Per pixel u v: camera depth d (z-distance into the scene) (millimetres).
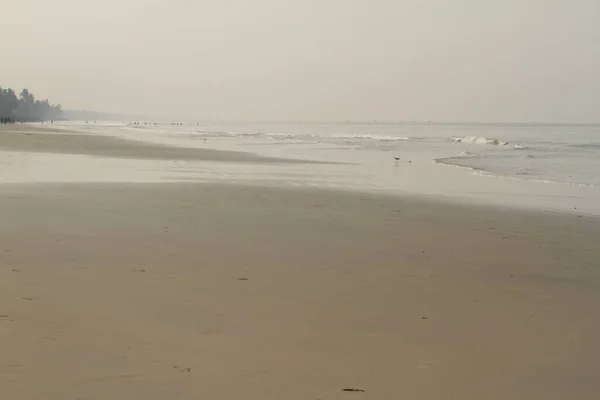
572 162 36812
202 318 5934
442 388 4508
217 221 12352
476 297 7188
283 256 9141
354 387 4445
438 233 11977
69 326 5523
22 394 4070
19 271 7539
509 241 11359
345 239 10891
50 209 13086
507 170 30562
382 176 25859
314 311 6336
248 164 30953
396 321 6117
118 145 48906
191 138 73625
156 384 4332
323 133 115625
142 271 7793
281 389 4348
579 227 13250
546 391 4531
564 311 6715
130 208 13711
